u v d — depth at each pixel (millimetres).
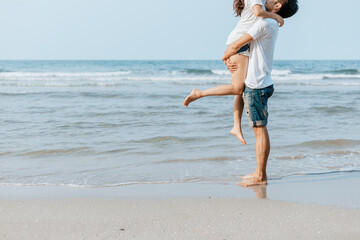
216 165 4434
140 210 2850
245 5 3514
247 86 3561
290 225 2533
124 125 6938
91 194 3297
